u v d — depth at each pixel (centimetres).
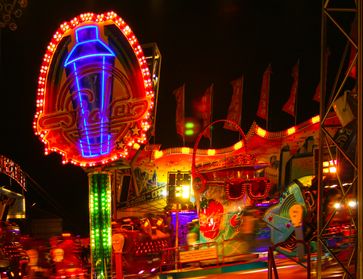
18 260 1247
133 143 1037
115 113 1052
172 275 1193
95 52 1073
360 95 627
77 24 1087
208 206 1345
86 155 1065
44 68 1097
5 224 1387
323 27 754
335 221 1116
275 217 1253
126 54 1051
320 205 760
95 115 1062
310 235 1154
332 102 732
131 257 1299
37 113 1097
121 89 1052
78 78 1080
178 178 1384
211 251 1273
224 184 1334
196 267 1271
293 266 1141
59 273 1250
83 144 1066
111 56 1063
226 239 1298
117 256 1147
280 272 1101
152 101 1034
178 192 1370
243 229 1287
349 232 1015
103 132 1055
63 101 1087
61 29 1094
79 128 1070
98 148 1057
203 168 1387
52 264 1272
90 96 1069
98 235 1059
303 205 1168
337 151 765
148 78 1035
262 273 1130
